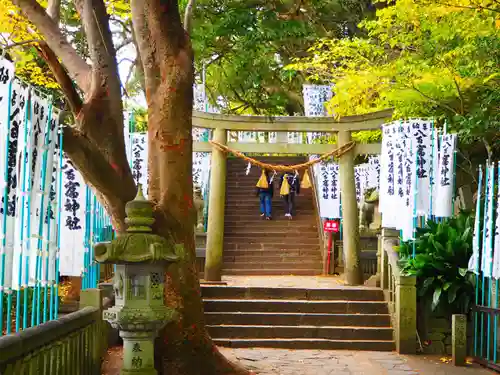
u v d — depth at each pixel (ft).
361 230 67.97
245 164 85.87
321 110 67.36
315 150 57.77
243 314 46.55
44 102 24.57
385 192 47.73
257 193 75.15
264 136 89.86
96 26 29.43
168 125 32.07
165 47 32.27
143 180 53.06
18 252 23.06
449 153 46.26
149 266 23.68
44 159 24.85
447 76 47.32
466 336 41.09
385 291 48.62
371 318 46.47
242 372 32.91
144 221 24.29
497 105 47.55
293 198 73.77
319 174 61.31
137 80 62.49
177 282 31.68
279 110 87.45
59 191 27.43
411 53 50.96
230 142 57.31
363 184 68.13
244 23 59.77
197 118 56.95
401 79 48.29
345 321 46.47
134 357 23.62
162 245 23.56
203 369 31.78
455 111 51.24
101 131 29.01
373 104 62.85
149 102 32.55
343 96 51.39
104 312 23.81
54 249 26.61
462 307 43.32
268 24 61.67
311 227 72.08
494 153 56.54
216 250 55.31
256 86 80.28
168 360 31.35
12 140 22.02
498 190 36.45
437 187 46.29
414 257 43.68
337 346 44.37
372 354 42.65
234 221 72.95
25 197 23.43
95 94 29.14
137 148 53.06
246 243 69.05
